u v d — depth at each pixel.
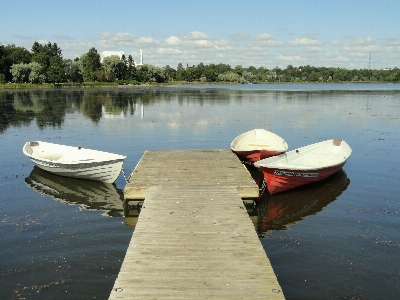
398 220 10.21
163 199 9.73
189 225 8.03
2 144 20.09
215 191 10.39
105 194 12.46
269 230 9.75
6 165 15.64
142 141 21.23
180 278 5.96
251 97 59.03
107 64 101.75
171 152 15.70
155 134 23.55
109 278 7.36
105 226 9.86
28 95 59.06
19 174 14.40
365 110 38.50
